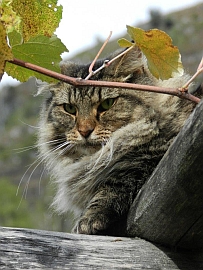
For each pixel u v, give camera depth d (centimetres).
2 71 141
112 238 156
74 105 177
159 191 155
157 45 151
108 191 166
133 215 159
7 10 138
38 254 152
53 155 180
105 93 176
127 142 170
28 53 148
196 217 155
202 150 150
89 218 164
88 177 171
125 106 175
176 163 153
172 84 175
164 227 156
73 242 154
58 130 180
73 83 149
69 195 175
